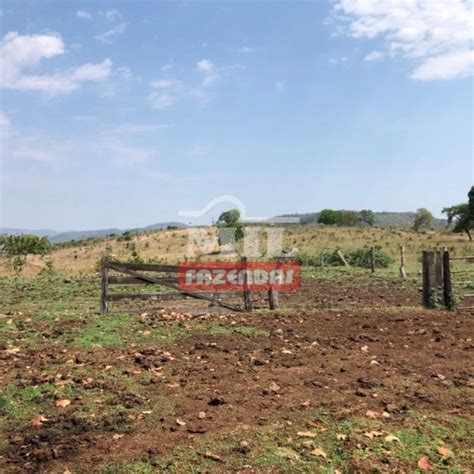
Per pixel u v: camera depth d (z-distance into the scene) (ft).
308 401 20.85
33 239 152.76
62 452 16.46
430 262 44.88
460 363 26.37
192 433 17.88
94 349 29.22
